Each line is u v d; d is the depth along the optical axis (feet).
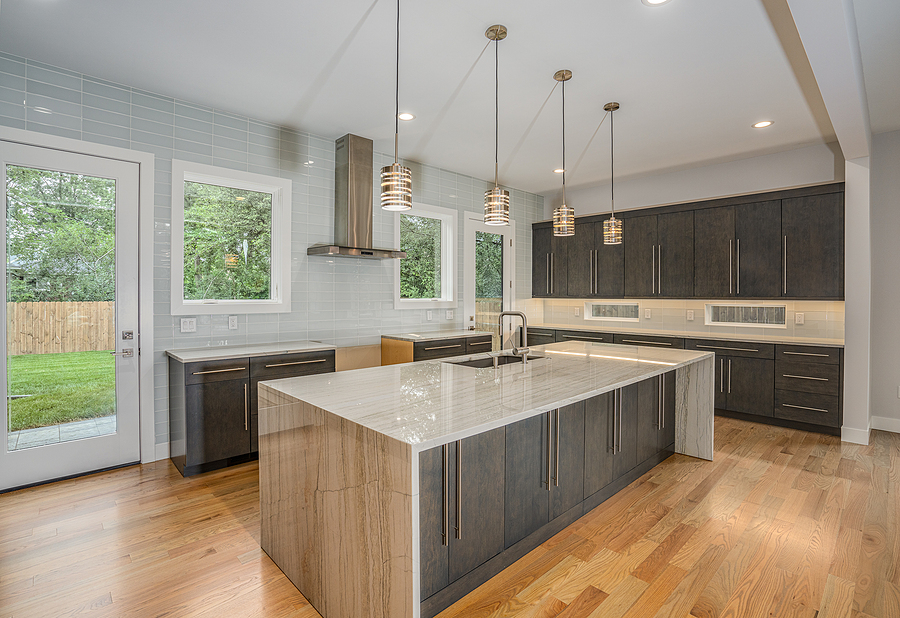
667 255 17.42
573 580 6.49
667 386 11.47
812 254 14.19
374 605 4.99
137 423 10.91
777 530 7.91
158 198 11.10
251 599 6.13
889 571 6.71
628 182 19.01
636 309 19.48
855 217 12.87
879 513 8.52
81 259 10.19
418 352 14.64
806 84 10.37
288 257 13.20
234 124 12.22
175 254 11.34
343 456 5.42
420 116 12.29
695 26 8.14
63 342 9.98
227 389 10.69
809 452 11.97
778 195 14.85
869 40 8.98
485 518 6.29
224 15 7.91
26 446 9.59
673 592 6.26
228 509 8.67
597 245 19.42
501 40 8.66
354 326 14.89
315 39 8.68
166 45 8.91
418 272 17.22
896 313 13.83
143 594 6.18
